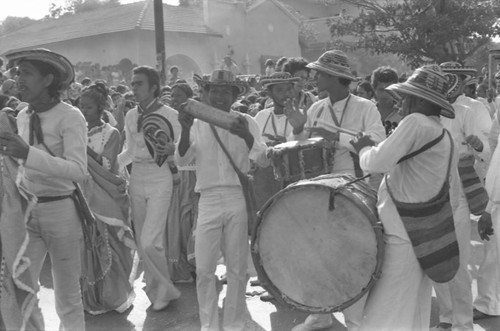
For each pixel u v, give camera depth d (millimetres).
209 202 4719
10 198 3697
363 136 3891
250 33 29344
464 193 4785
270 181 5137
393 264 3650
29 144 4047
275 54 30156
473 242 7590
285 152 4590
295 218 3797
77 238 4219
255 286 6254
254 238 3895
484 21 14562
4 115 3861
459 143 4953
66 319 4273
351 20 17062
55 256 4199
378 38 15711
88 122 5562
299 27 32969
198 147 4734
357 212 3660
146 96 5465
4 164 3721
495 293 5270
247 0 30797
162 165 5551
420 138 3568
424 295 3818
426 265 3598
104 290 5520
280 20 30219
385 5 16156
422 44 15109
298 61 6203
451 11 14727
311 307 3789
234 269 4777
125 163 5758
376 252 3635
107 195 5477
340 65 4852
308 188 3736
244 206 4738
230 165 4688
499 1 14758
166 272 5637
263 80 5961
